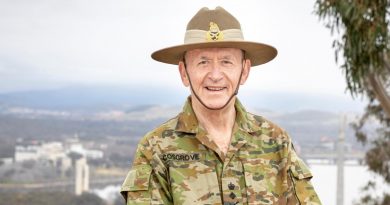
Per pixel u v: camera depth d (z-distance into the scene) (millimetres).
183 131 2719
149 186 2660
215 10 2725
